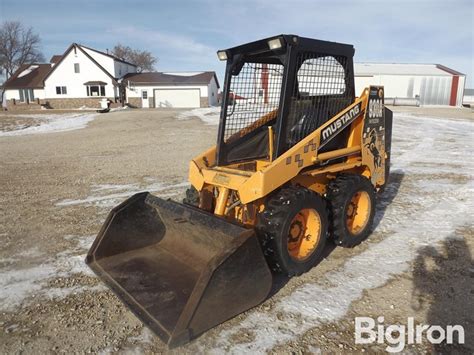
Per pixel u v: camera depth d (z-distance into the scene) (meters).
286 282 3.40
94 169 8.51
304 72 3.53
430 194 6.16
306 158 3.42
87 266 3.76
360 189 3.99
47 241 4.38
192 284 3.12
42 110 33.66
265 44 3.44
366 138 4.20
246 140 4.11
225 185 3.40
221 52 3.80
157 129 16.89
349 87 4.02
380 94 4.35
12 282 3.46
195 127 17.45
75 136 15.05
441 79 40.78
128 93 38.50
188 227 3.46
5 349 2.59
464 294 3.18
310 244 3.53
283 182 3.25
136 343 2.63
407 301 3.10
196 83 38.31
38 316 2.95
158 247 3.81
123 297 2.94
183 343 2.46
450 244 4.17
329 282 3.40
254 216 3.41
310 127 3.72
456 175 7.49
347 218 3.98
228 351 2.54
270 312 2.96
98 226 4.85
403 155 9.91
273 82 3.93
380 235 4.46
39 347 2.60
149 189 6.66
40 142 13.36
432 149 10.82
